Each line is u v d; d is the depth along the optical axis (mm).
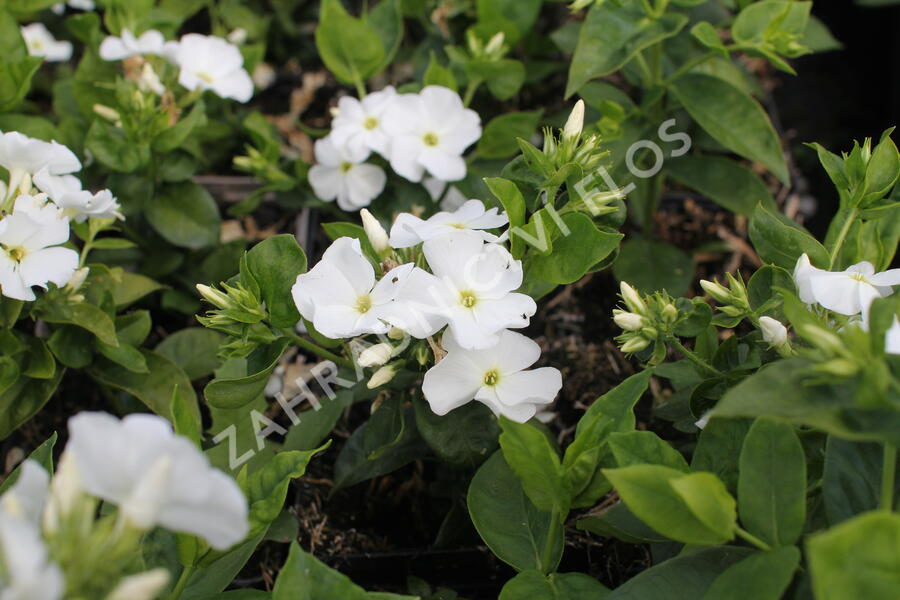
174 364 371
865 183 304
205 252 422
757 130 389
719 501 260
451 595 338
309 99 507
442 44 458
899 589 231
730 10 469
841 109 566
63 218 321
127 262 420
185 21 535
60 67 490
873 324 244
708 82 394
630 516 303
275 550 375
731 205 406
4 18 392
